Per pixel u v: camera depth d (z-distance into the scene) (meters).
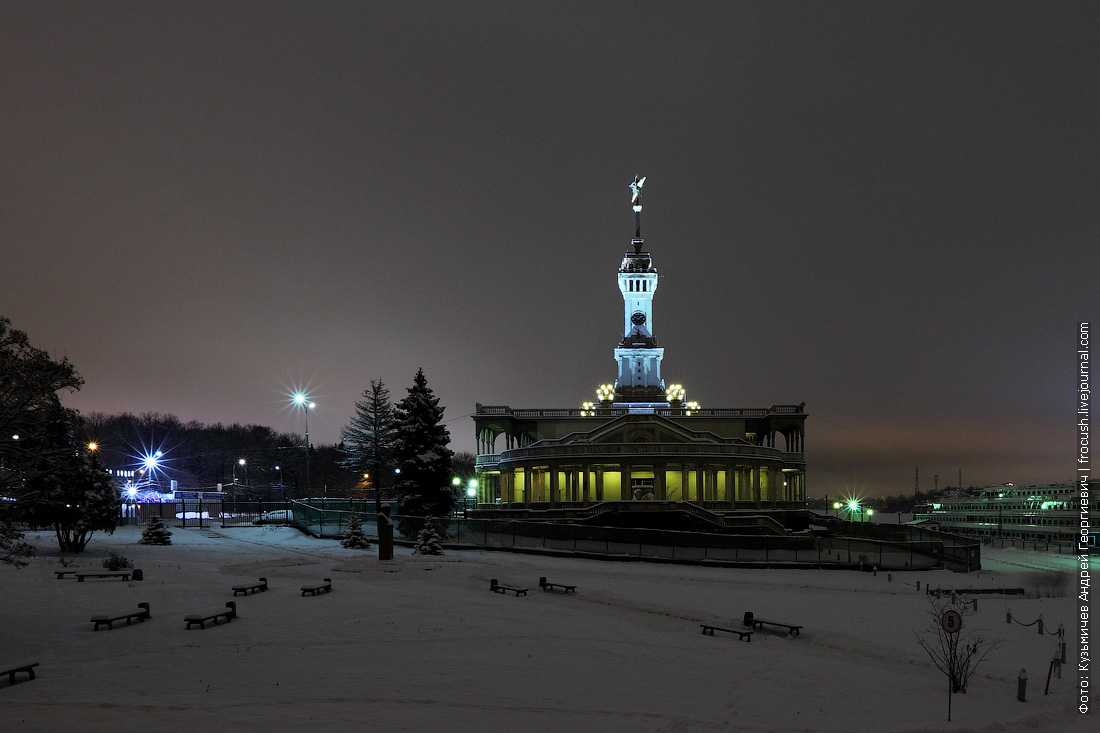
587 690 25.94
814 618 41.28
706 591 50.00
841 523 93.06
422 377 95.00
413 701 23.81
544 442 101.19
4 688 24.19
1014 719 24.59
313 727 20.89
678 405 123.12
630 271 134.75
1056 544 109.12
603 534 69.56
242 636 32.22
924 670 31.23
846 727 23.05
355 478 188.88
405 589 45.94
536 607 41.59
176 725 20.69
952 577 64.25
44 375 29.48
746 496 104.31
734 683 27.70
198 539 80.81
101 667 26.91
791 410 115.06
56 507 60.03
